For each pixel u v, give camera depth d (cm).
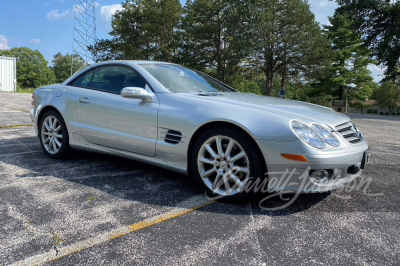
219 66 2855
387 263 154
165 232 184
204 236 180
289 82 2894
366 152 248
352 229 192
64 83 361
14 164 332
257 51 2380
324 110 274
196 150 246
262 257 158
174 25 3362
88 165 336
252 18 2267
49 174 298
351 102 3512
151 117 269
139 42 3384
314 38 2288
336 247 169
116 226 190
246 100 264
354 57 3259
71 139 338
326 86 3231
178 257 157
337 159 214
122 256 157
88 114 318
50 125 362
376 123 988
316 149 210
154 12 3244
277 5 2316
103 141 308
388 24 2241
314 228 193
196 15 2917
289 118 221
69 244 168
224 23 2559
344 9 2303
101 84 325
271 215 212
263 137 216
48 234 178
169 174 308
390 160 389
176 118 254
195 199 240
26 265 148
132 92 265
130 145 286
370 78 3241
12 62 3070
